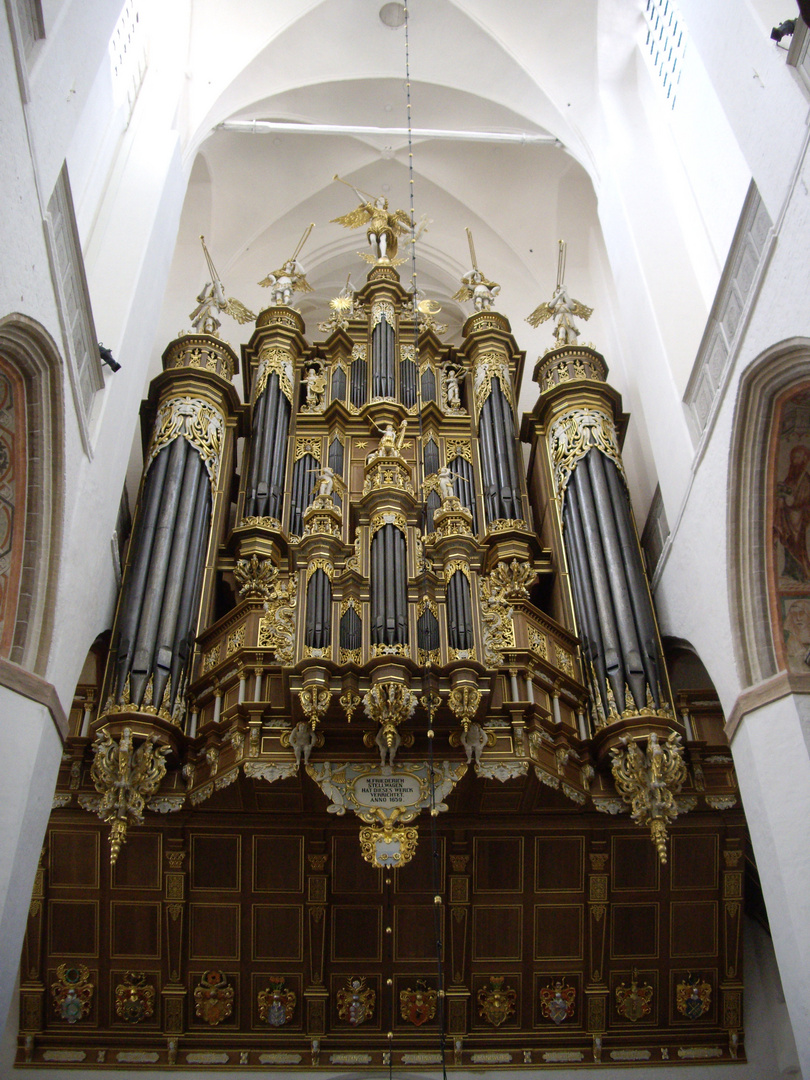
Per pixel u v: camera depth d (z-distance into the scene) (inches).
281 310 653.9
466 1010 443.8
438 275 772.6
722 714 452.1
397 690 367.6
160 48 602.9
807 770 354.9
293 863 427.8
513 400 629.9
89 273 467.8
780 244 368.5
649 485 583.5
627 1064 442.6
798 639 392.5
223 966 436.5
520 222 746.8
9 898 317.1
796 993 339.3
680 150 558.6
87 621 409.7
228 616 444.5
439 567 414.3
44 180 343.6
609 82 631.2
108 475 430.9
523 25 666.2
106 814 381.1
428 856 426.9
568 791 405.4
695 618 445.7
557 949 440.8
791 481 402.6
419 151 743.7
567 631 463.5
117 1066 433.1
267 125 665.0
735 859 435.2
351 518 451.2
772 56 370.0
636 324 546.3
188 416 548.4
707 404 449.4
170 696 421.1
